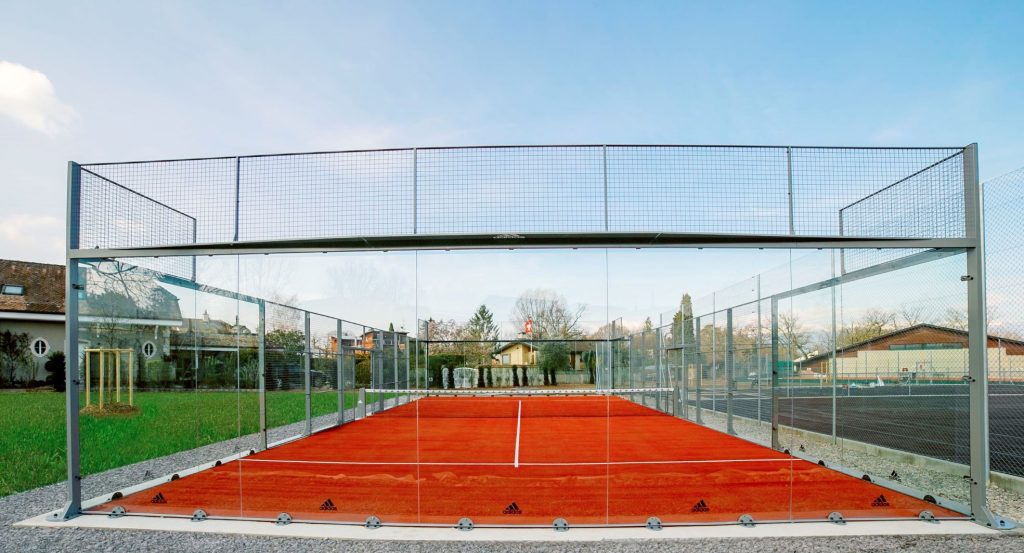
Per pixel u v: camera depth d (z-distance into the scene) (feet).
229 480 25.25
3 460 31.65
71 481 20.42
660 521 18.62
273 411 36.47
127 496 22.74
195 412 31.30
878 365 31.55
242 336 32.73
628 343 43.16
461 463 26.99
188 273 26.73
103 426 29.43
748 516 18.88
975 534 17.83
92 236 21.72
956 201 20.58
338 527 18.61
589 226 21.02
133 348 29.63
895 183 21.52
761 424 36.45
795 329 33.63
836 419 32.91
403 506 20.72
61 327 111.34
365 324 25.57
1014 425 45.73
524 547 16.69
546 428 41.45
